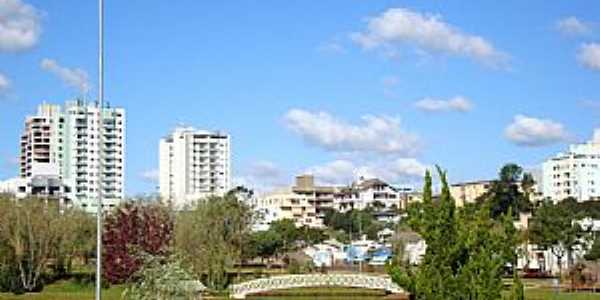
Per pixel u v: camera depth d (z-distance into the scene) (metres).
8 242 116.81
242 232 124.19
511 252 38.22
